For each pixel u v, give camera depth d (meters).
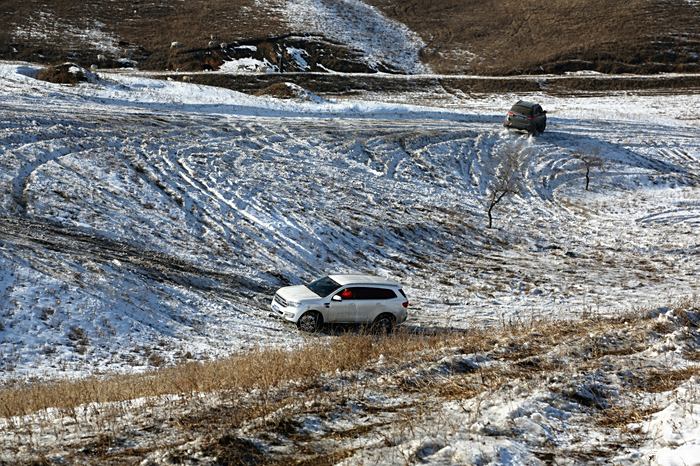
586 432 13.41
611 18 134.75
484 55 126.88
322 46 124.38
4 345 24.47
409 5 153.75
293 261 38.53
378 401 15.10
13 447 12.31
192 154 52.81
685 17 133.12
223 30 127.44
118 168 46.84
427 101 98.31
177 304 29.91
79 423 13.84
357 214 47.28
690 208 57.72
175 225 40.12
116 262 32.34
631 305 35.00
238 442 12.08
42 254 31.59
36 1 134.75
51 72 76.62
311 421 13.50
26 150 46.41
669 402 15.06
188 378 17.86
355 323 29.27
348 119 72.38
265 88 93.75
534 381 16.28
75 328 26.30
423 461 11.28
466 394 15.69
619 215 56.00
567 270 42.59
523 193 59.41
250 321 29.48
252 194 46.81
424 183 57.19
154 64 114.56
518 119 72.31
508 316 32.75
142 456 11.80
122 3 138.25
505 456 11.58
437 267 41.66
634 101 98.38
